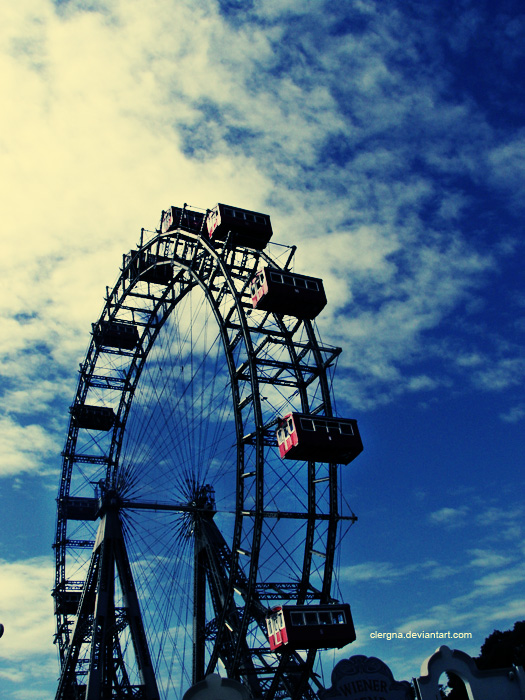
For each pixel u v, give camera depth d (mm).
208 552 54938
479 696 34062
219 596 52875
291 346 53781
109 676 53500
